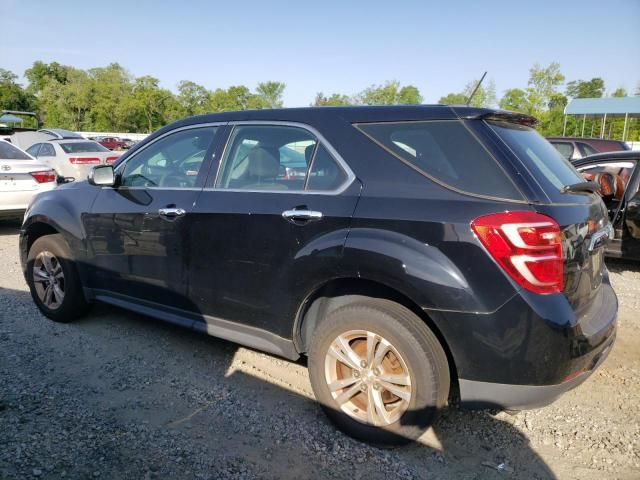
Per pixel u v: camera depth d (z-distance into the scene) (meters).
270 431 2.96
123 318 4.70
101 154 15.34
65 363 3.76
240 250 3.21
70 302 4.40
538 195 2.47
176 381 3.53
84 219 4.16
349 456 2.74
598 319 2.72
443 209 2.54
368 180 2.80
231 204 3.28
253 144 3.35
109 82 68.19
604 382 3.69
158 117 67.69
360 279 2.80
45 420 2.98
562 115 42.28
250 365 3.81
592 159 6.91
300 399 3.34
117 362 3.80
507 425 3.10
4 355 3.85
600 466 2.72
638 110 35.12
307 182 3.03
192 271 3.49
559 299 2.41
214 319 3.46
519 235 2.36
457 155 2.64
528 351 2.38
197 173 3.58
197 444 2.81
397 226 2.62
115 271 4.00
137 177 3.97
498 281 2.39
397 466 2.67
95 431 2.89
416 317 2.63
